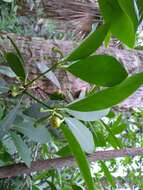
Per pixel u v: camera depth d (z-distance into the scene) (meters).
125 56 0.65
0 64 0.51
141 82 0.32
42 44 0.59
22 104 0.51
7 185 0.74
